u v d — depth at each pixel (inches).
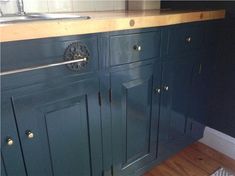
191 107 59.2
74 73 33.9
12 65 28.0
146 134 50.2
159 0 65.1
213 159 62.8
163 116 52.1
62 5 54.7
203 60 56.6
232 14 54.5
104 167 44.6
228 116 61.9
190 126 61.6
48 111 33.2
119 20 35.4
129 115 44.8
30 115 31.5
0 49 26.6
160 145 54.9
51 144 35.2
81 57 33.5
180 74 51.8
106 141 42.6
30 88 30.3
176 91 52.7
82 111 37.0
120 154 46.5
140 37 40.2
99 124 40.1
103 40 35.4
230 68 58.2
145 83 45.0
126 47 38.8
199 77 57.6
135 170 51.7
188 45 50.3
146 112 47.9
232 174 57.4
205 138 68.3
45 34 28.8
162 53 45.4
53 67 31.5
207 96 63.1
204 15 49.5
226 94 60.9
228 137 63.1
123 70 40.0
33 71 29.9
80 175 41.1
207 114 66.1
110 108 40.8
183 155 64.4
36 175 35.1
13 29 26.3
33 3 50.5
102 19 33.8
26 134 31.9
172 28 45.1
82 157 40.1
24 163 33.1
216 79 62.0
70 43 32.0
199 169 59.2
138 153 50.4
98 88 37.6
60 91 33.3
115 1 63.3
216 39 57.9
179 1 65.2
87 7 58.9
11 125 30.1
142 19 38.4
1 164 30.8
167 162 61.7
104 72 37.4
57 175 37.8
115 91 40.3
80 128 37.8
